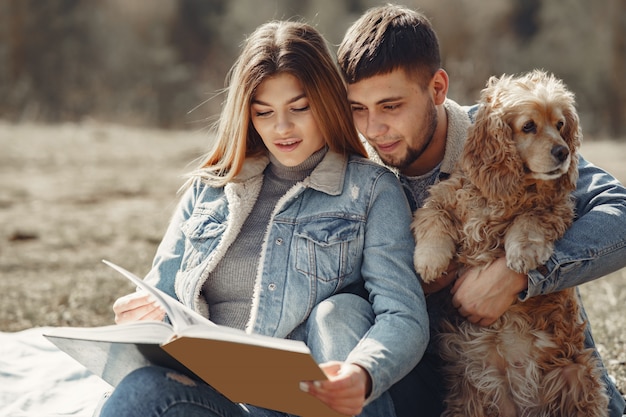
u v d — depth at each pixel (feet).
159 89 71.05
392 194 9.57
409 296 8.82
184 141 50.34
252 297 9.41
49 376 12.44
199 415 7.78
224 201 9.97
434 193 10.22
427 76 9.91
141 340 7.71
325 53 9.73
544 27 75.41
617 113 67.05
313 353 8.51
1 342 13.51
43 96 66.95
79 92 68.28
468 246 9.87
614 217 9.35
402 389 9.72
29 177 36.94
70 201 32.42
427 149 10.50
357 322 8.59
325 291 9.25
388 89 9.71
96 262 22.48
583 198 10.09
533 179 9.80
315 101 9.57
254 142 10.18
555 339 9.61
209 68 77.66
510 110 9.86
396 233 9.34
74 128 53.98
